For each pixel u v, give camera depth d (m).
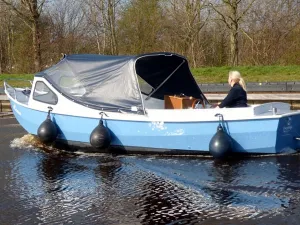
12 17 38.31
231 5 28.62
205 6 30.53
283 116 9.22
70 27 38.94
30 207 7.14
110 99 10.52
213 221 6.36
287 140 9.52
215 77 24.12
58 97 11.16
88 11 38.00
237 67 25.89
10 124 15.37
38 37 29.52
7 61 39.56
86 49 38.22
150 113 10.05
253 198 7.17
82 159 10.23
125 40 37.78
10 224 6.47
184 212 6.76
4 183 8.45
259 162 9.27
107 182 8.38
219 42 35.53
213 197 7.32
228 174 8.52
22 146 11.66
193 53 33.22
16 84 25.00
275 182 7.91
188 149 9.89
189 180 8.27
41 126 10.98
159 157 10.13
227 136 9.41
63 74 11.34
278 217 6.38
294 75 23.11
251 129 9.38
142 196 7.53
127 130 10.27
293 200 7.02
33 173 9.12
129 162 9.77
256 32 31.41
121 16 37.31
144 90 11.31
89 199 7.47
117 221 6.52
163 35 36.62
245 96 10.16
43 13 38.44
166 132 9.94
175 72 11.55
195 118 9.67
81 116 10.67
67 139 11.05
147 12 36.94
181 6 34.28
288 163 9.10
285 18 31.20
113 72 10.67
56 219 6.63
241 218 6.41
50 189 8.05
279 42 30.92
